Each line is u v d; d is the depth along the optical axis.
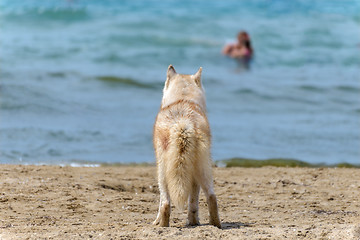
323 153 49.22
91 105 64.75
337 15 159.88
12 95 64.44
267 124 59.88
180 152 23.48
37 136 50.12
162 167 24.41
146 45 115.06
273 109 67.81
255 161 45.34
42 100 64.12
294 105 70.19
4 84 70.44
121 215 28.53
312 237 23.19
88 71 86.94
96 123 56.78
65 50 105.81
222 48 114.88
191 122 24.19
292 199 33.00
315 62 105.00
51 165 40.44
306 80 87.19
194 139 23.77
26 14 143.25
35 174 36.03
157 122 25.11
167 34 125.69
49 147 47.19
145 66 96.00
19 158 43.59
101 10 154.00
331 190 35.28
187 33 128.12
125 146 49.12
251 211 30.09
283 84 83.38
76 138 50.44
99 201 30.97
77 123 55.91
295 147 50.94
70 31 126.38
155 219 27.70
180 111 24.94
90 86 75.81
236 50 107.56
